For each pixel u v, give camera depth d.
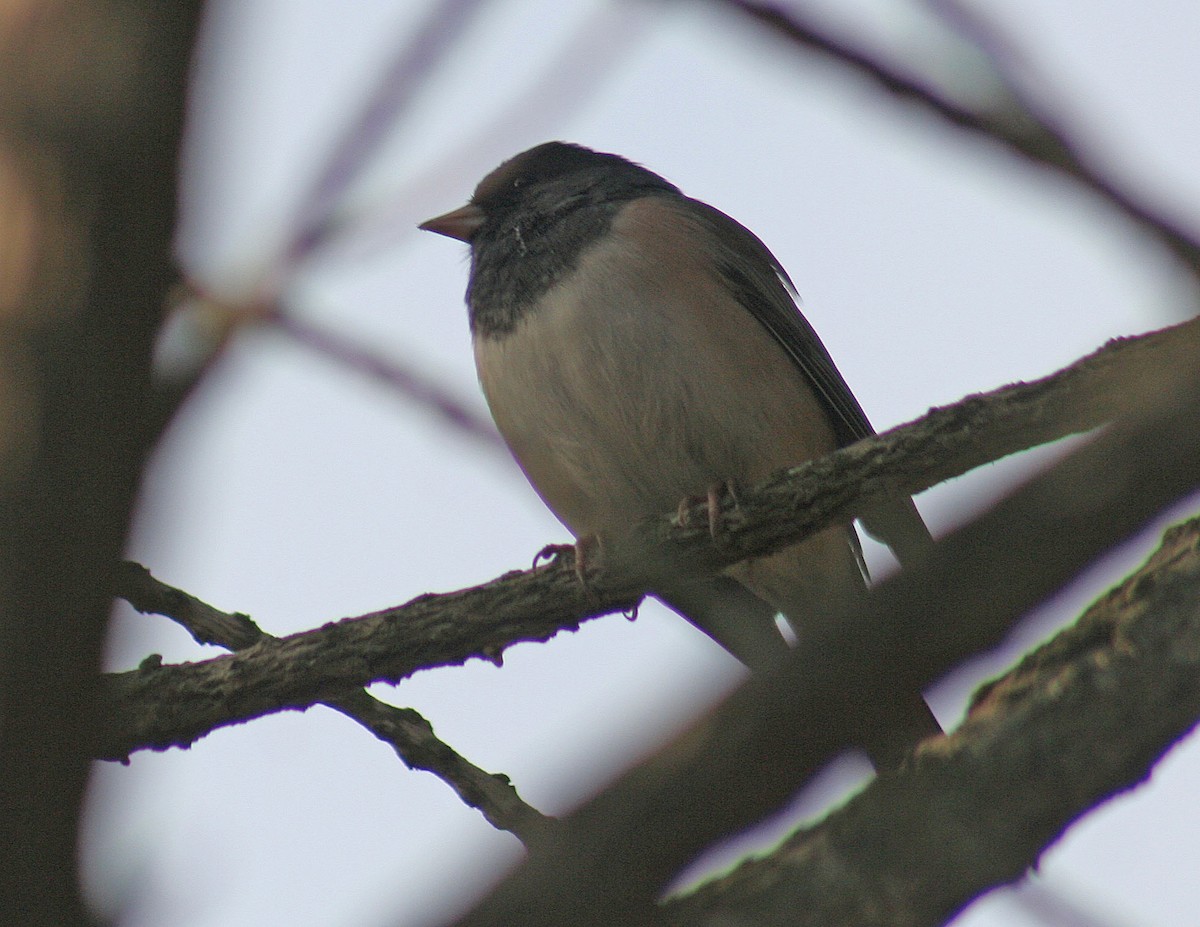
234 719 6.95
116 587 2.85
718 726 2.82
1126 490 2.75
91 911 2.77
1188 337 3.68
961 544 2.79
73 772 2.80
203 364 3.55
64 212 2.64
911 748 4.71
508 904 2.85
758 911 4.37
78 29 2.61
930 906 4.38
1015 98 3.21
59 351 2.69
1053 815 4.53
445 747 6.88
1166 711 4.63
